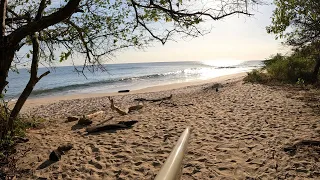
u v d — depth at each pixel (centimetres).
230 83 1958
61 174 448
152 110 1023
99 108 1291
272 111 812
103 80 4075
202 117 812
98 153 538
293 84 1424
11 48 412
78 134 705
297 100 959
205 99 1224
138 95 1853
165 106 1109
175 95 1594
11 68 552
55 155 512
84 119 842
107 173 443
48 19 358
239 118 755
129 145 577
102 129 721
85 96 2186
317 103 874
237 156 466
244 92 1298
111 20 487
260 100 1027
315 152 445
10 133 570
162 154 511
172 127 711
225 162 443
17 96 2511
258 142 529
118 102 1483
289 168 400
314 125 609
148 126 742
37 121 845
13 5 537
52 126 831
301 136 538
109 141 617
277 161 429
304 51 1505
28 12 534
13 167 475
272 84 1501
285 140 524
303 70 1547
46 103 1770
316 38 1286
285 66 1602
